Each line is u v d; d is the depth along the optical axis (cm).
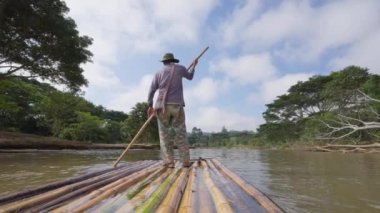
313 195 270
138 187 224
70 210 160
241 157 951
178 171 347
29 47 1453
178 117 417
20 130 2594
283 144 2850
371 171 457
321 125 2256
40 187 218
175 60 437
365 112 2064
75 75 1634
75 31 1477
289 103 3447
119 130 2991
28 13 1309
